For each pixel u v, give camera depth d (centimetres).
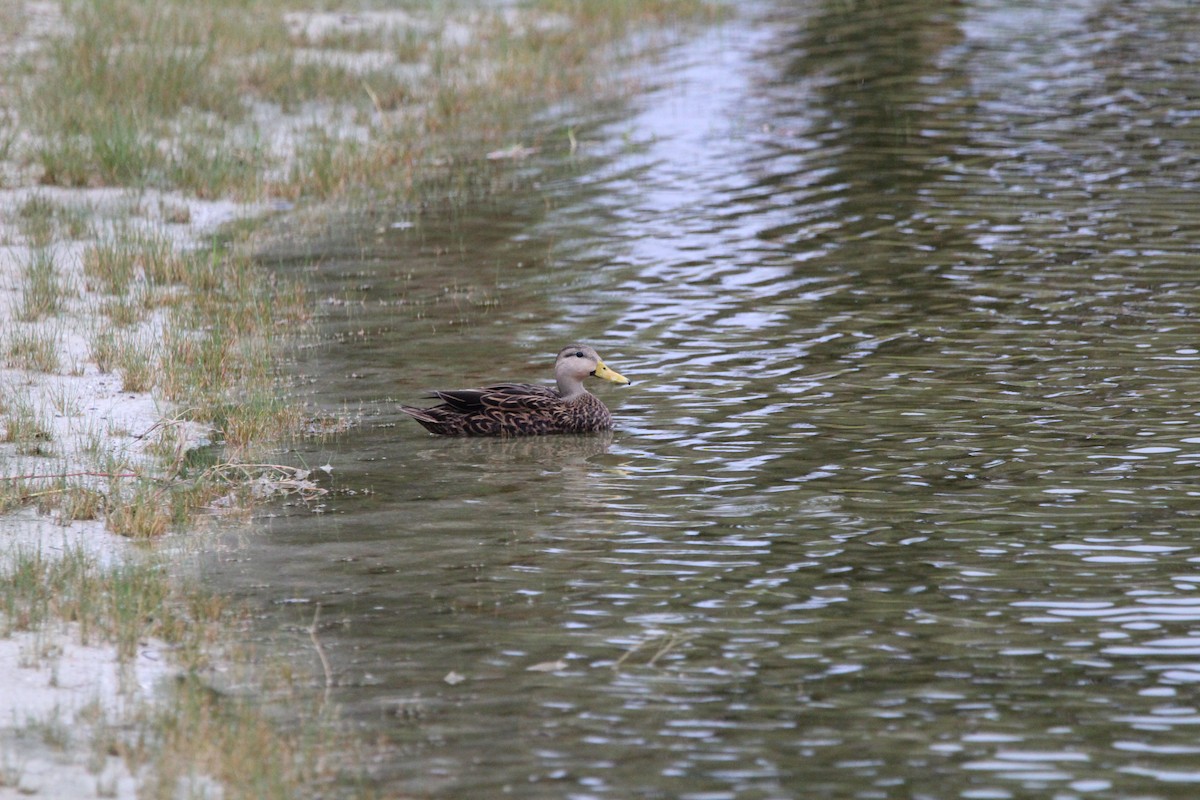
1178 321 1817
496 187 2567
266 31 3384
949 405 1569
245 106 2906
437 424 1541
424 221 2375
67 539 1259
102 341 1734
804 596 1138
